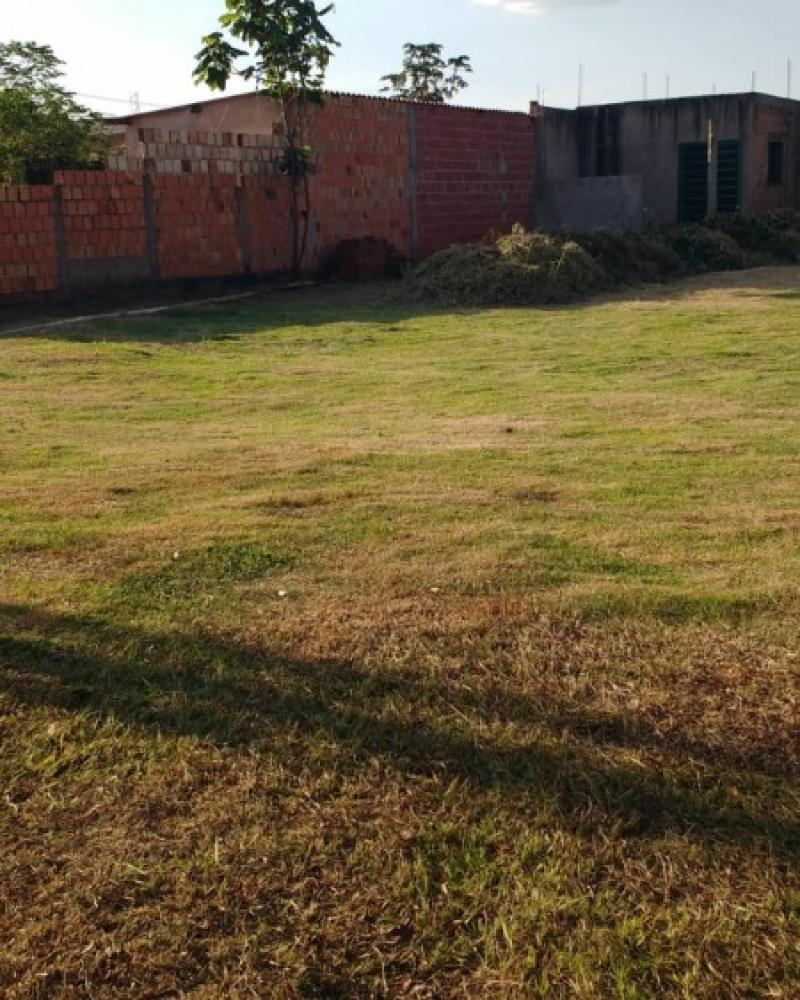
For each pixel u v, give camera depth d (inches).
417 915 93.6
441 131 861.8
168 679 137.1
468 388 368.2
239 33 705.0
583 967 87.4
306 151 725.9
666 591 161.0
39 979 87.4
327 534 192.9
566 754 118.3
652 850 101.8
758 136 981.2
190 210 665.6
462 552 181.3
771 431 281.1
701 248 816.9
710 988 85.1
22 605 160.4
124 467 249.8
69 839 105.2
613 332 509.0
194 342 498.0
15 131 621.6
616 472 238.2
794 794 110.2
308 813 108.8
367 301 663.8
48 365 422.3
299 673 137.9
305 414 327.6
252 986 86.4
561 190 965.8
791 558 175.8
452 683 134.6
